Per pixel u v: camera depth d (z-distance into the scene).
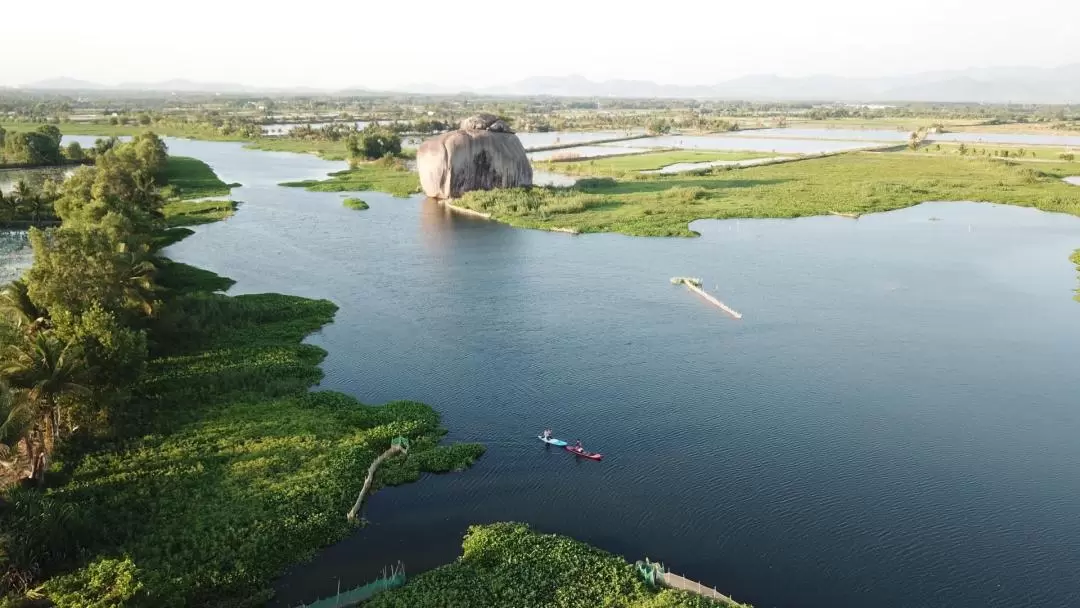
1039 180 163.75
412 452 50.41
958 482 47.91
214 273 92.94
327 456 48.66
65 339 49.09
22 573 34.00
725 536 42.22
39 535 35.81
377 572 38.59
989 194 150.38
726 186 160.12
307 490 44.47
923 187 157.00
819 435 53.72
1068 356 68.06
